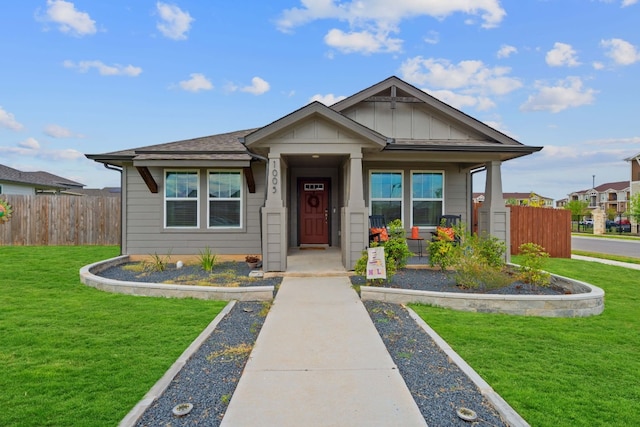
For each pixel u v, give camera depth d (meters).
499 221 9.19
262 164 10.24
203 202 10.31
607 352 4.17
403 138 10.18
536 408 2.95
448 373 3.53
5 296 6.30
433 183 10.91
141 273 8.29
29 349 4.00
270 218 7.94
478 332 4.71
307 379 3.30
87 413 2.78
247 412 2.77
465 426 2.67
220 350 4.05
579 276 9.34
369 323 4.84
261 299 6.14
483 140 10.14
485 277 6.46
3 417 2.72
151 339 4.34
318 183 12.13
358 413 2.76
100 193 35.84
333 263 8.90
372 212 10.82
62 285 7.18
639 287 8.06
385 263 6.91
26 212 14.35
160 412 2.83
